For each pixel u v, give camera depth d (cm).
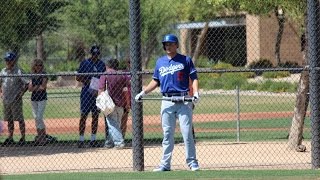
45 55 15062
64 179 3050
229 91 9206
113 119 4197
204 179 2986
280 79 10062
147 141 4581
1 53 6519
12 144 4400
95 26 13350
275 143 4281
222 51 12988
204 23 12875
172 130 3212
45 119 6388
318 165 3259
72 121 6191
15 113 4372
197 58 12544
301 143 3984
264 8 4869
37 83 4384
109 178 3050
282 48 12625
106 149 4181
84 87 4262
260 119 6169
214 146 4216
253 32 12694
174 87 3161
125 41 13262
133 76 3284
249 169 3294
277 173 3122
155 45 13538
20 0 4722
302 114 3853
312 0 3198
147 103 8269
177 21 13438
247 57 12638
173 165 3459
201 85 10125
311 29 3206
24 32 5862
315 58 3203
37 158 3841
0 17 4788
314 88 3222
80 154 3972
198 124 5869
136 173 3195
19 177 3134
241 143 4334
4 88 4347
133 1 3275
